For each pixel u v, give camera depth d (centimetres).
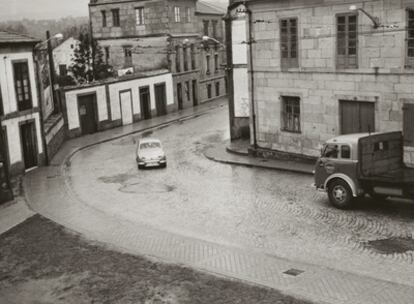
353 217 1858
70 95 4359
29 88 3103
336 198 1970
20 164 3020
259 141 3084
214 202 2184
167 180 2678
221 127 4544
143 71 5762
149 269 1465
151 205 2195
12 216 2128
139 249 1638
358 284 1282
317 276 1350
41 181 2802
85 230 1870
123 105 4994
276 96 2931
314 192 2242
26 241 1794
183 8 5850
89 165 3247
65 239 1781
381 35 2395
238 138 3669
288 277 1352
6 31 3109
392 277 1326
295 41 2762
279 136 2970
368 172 1928
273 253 1555
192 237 1741
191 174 2794
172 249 1625
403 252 1502
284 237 1695
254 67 3003
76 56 5297
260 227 1816
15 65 2973
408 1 2277
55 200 2353
